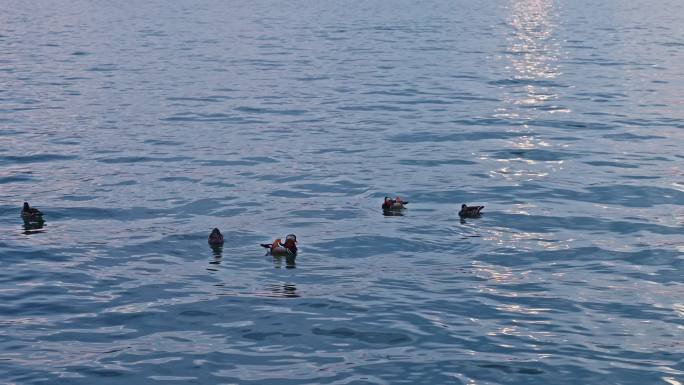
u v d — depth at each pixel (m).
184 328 19.69
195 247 25.08
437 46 78.81
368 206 29.42
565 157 36.59
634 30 95.25
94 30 90.44
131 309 20.69
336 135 40.91
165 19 103.56
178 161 35.50
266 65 65.00
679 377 17.58
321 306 20.83
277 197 30.39
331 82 57.28
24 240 25.56
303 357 18.31
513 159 36.28
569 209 29.11
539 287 22.17
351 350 18.62
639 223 27.58
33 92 52.16
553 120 44.75
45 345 18.83
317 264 23.73
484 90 54.66
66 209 28.73
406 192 31.12
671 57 70.62
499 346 18.84
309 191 31.19
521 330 19.64
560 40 85.12
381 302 21.08
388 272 23.12
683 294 21.81
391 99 51.03
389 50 75.31
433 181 32.62
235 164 35.06
